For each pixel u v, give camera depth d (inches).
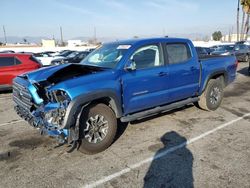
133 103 187.9
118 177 141.9
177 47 221.6
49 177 142.9
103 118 171.5
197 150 172.7
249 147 175.5
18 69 383.6
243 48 848.3
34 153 172.7
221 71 261.6
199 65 237.6
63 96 155.3
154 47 203.2
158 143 185.8
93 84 163.6
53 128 154.4
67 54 799.1
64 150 176.4
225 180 136.3
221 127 215.8
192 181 136.3
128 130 211.6
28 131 214.4
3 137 201.8
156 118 240.2
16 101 192.9
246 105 286.2
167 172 145.9
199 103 259.0
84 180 139.6
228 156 162.9
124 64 182.7
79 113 157.2
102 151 173.6
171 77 210.2
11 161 161.9
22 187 133.8
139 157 164.7
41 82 169.8
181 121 232.2
